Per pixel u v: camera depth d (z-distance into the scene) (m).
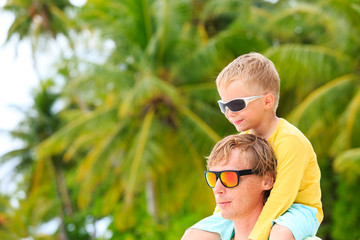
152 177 32.41
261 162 3.50
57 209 57.16
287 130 3.70
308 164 3.72
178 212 37.94
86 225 58.72
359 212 30.31
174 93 29.66
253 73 3.65
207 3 35.81
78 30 47.66
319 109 26.58
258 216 3.62
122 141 34.31
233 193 3.48
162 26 31.61
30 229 51.97
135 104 28.86
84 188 34.19
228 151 3.51
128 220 33.50
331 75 27.47
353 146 25.94
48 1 54.16
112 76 32.41
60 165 58.00
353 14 26.38
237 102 3.66
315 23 29.91
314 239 3.57
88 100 49.81
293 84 27.97
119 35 32.88
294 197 3.56
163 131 32.50
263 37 32.28
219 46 30.19
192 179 31.67
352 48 27.56
